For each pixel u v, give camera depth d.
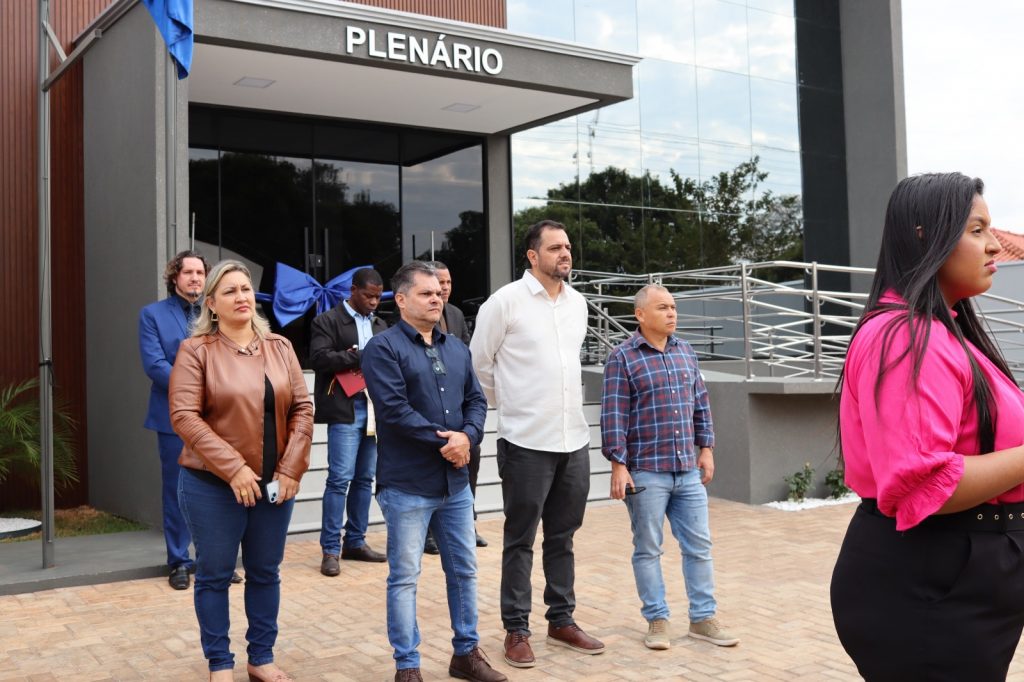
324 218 10.82
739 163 14.84
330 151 10.88
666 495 4.68
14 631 4.85
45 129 6.34
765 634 4.80
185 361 3.91
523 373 4.49
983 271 2.03
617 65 9.89
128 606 5.33
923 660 1.93
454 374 4.21
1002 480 1.84
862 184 15.98
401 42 8.59
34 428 7.74
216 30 7.79
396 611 3.99
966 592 1.90
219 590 3.90
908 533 1.96
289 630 4.91
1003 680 1.96
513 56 9.22
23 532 7.25
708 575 4.71
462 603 4.15
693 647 4.60
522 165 12.28
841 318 8.92
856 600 2.04
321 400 6.25
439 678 4.18
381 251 11.14
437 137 11.57
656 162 13.78
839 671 4.21
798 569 6.19
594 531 7.48
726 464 8.88
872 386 1.95
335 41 8.29
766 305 9.07
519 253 12.12
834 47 16.22
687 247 14.03
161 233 7.06
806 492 8.94
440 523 4.15
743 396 8.73
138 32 7.44
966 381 1.92
